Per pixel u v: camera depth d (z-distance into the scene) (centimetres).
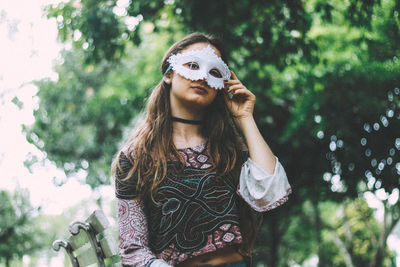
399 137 1091
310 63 884
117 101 1551
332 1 882
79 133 1689
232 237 260
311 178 1206
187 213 261
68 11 909
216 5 799
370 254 2117
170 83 286
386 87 1059
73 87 1644
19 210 2281
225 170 271
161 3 849
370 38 959
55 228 2978
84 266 332
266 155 276
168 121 281
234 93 289
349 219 2123
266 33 830
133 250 263
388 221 1647
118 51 928
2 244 2259
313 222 1984
